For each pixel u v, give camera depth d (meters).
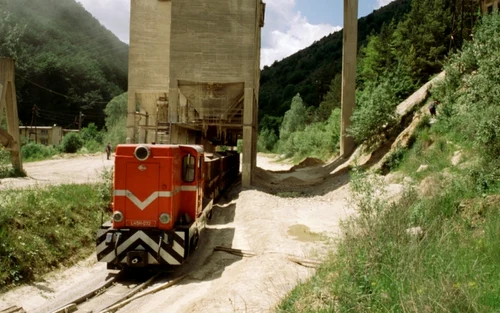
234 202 20.56
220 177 22.22
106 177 16.16
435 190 11.32
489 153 11.86
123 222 10.02
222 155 25.12
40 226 10.79
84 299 8.34
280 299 6.71
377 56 53.16
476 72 16.22
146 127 25.14
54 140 71.62
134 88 26.39
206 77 22.84
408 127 22.78
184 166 11.50
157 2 26.36
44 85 94.25
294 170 40.28
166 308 7.68
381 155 24.31
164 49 26.39
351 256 7.26
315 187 26.62
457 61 20.28
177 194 10.88
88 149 54.56
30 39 104.69
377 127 26.19
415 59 39.09
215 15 22.77
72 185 15.84
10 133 22.69
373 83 27.81
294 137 60.38
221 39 22.83
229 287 7.82
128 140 26.16
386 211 8.91
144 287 9.14
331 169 32.06
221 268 10.47
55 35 116.12
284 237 12.73
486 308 4.99
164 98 27.41
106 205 14.48
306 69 139.62
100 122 101.19
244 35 22.77
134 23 26.38
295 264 9.62
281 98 117.50
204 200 14.97
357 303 5.70
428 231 7.76
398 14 122.56
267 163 59.84
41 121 90.00
